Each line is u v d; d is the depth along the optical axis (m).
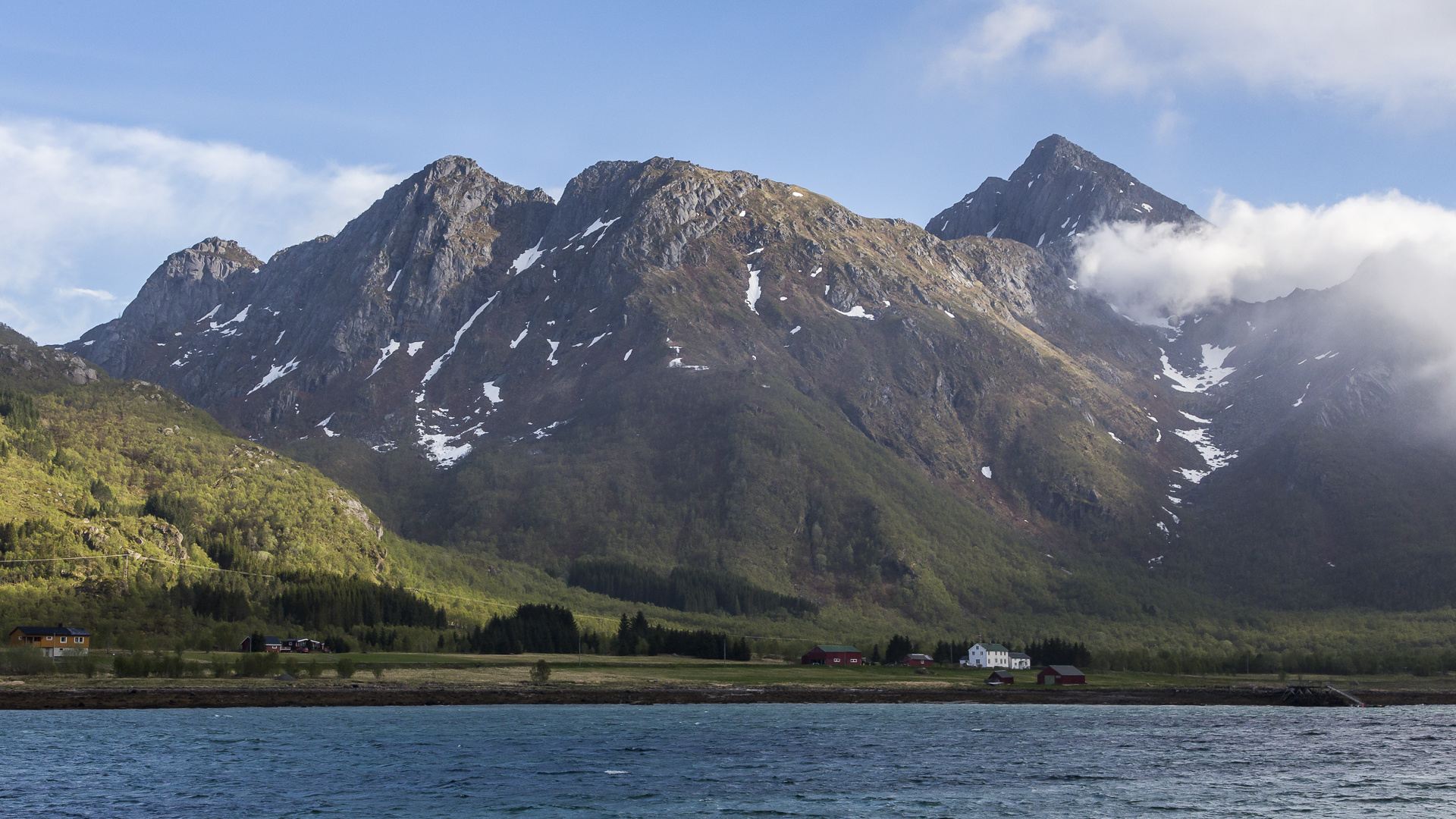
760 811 111.56
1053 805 115.62
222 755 138.25
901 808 113.38
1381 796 121.56
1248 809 114.75
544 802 114.31
